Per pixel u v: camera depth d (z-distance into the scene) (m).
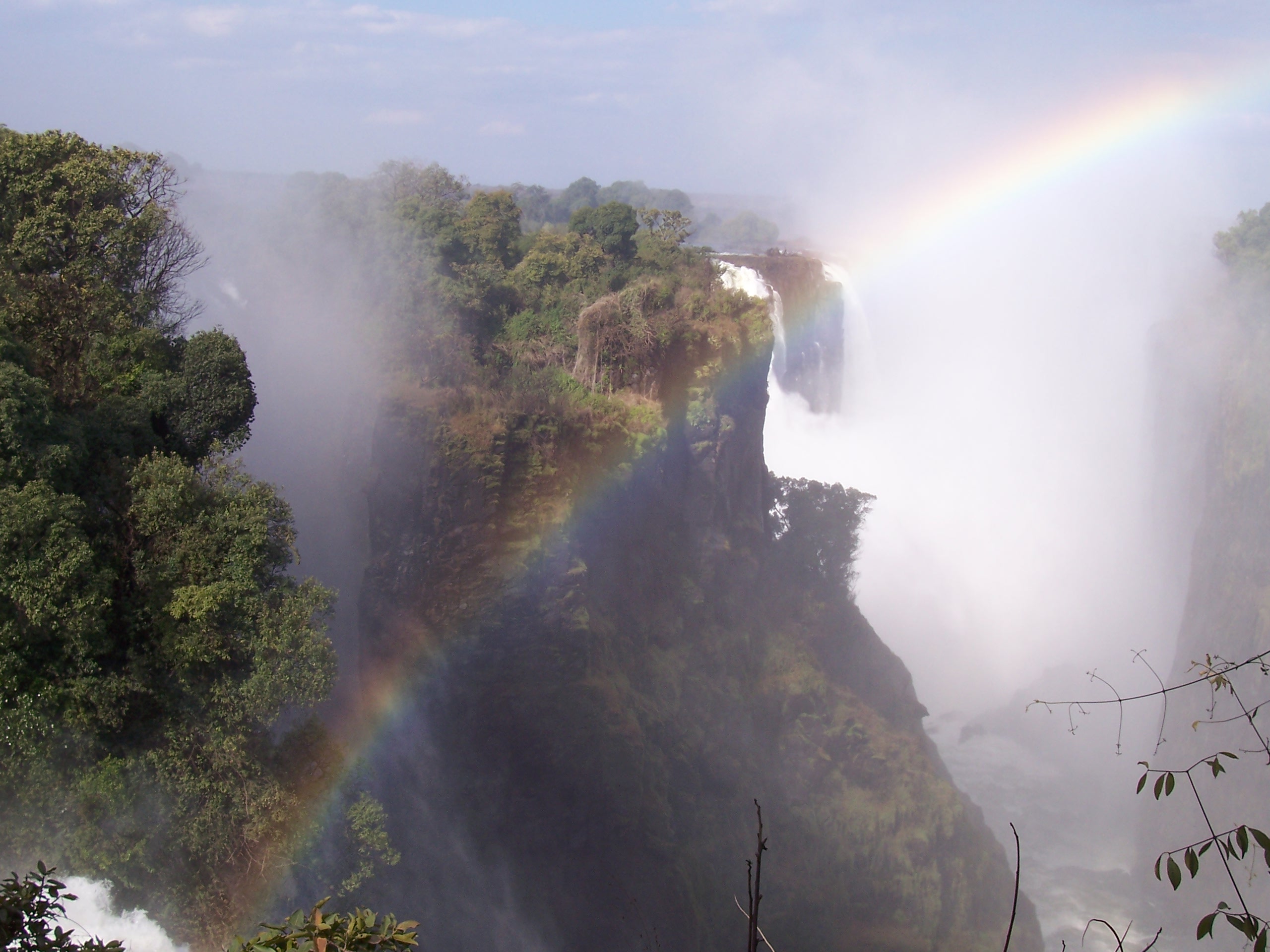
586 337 62.75
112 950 14.63
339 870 34.56
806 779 65.31
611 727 51.84
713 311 68.00
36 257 40.47
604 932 49.78
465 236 71.12
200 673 33.28
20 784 30.39
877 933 59.50
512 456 53.25
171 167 46.03
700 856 55.41
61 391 38.22
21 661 30.58
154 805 31.73
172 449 39.09
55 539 30.72
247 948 11.75
